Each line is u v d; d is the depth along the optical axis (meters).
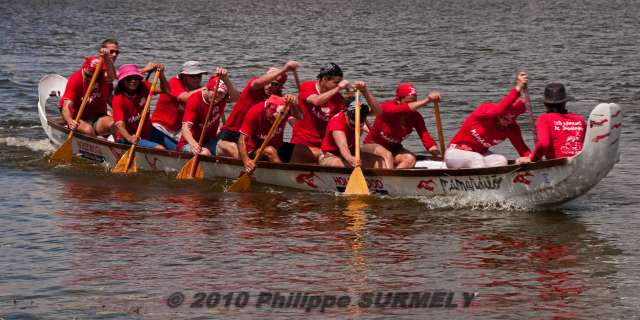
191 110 47.97
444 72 98.38
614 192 44.09
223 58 114.12
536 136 40.97
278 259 33.53
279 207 41.66
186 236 36.56
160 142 51.16
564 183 38.53
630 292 29.94
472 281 31.12
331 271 32.16
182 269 32.28
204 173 47.59
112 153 50.94
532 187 39.34
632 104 74.69
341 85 44.16
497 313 28.22
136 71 49.81
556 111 39.22
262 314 28.23
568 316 27.92
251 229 37.72
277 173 45.41
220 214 40.34
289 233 37.09
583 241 35.78
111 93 54.53
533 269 32.34
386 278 31.45
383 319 27.86
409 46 129.12
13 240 35.78
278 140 46.47
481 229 37.59
